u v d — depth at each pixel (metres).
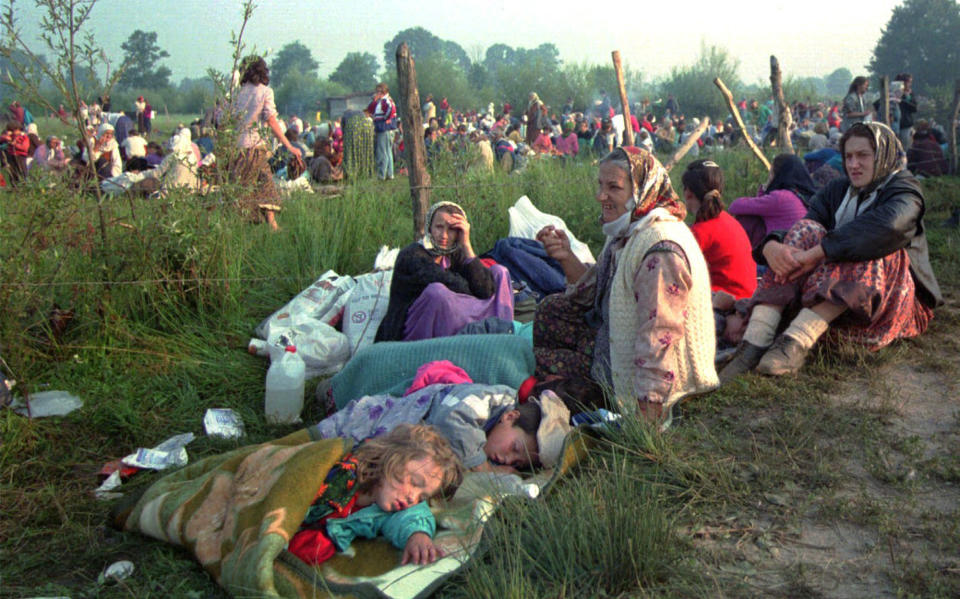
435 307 4.95
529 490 3.33
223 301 5.78
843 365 4.80
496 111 54.12
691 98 47.59
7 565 3.10
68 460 3.97
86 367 4.91
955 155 14.45
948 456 3.66
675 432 3.90
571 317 4.42
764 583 2.80
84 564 3.12
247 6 6.01
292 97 70.12
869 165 4.66
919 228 4.93
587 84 52.47
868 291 4.58
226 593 2.88
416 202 6.56
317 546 2.98
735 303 5.12
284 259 6.66
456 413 3.58
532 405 3.75
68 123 5.55
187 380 4.82
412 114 6.45
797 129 26.27
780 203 6.44
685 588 2.75
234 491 3.10
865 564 2.89
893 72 85.19
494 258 6.43
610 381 4.12
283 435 4.30
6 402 4.27
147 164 13.13
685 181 5.36
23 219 5.10
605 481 3.26
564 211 9.04
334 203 7.73
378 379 4.32
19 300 4.72
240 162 6.84
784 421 4.05
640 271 3.89
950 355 4.99
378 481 3.08
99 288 5.31
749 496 3.37
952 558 2.88
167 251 5.62
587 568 2.87
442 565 2.90
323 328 5.23
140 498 3.29
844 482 3.46
